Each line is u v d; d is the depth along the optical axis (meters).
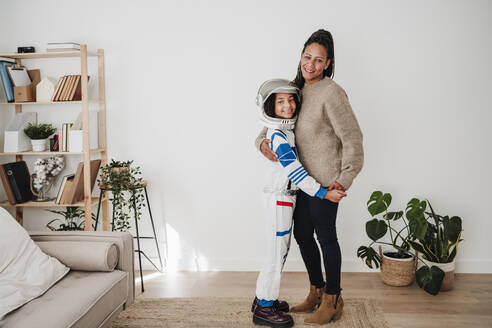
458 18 2.67
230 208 2.93
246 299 2.41
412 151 2.78
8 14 2.95
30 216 3.05
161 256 2.99
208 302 2.37
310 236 2.14
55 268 1.74
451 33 2.69
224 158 2.90
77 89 2.76
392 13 2.70
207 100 2.88
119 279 1.84
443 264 2.46
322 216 1.97
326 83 1.93
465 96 2.71
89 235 1.97
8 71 2.79
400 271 2.53
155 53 2.88
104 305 1.68
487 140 2.73
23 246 1.74
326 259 2.02
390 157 2.79
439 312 2.20
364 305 2.27
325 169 1.95
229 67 2.84
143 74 2.90
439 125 2.75
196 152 2.92
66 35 2.92
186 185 2.95
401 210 2.81
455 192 2.78
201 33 2.84
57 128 2.99
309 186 1.89
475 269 2.79
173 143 2.93
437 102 2.73
